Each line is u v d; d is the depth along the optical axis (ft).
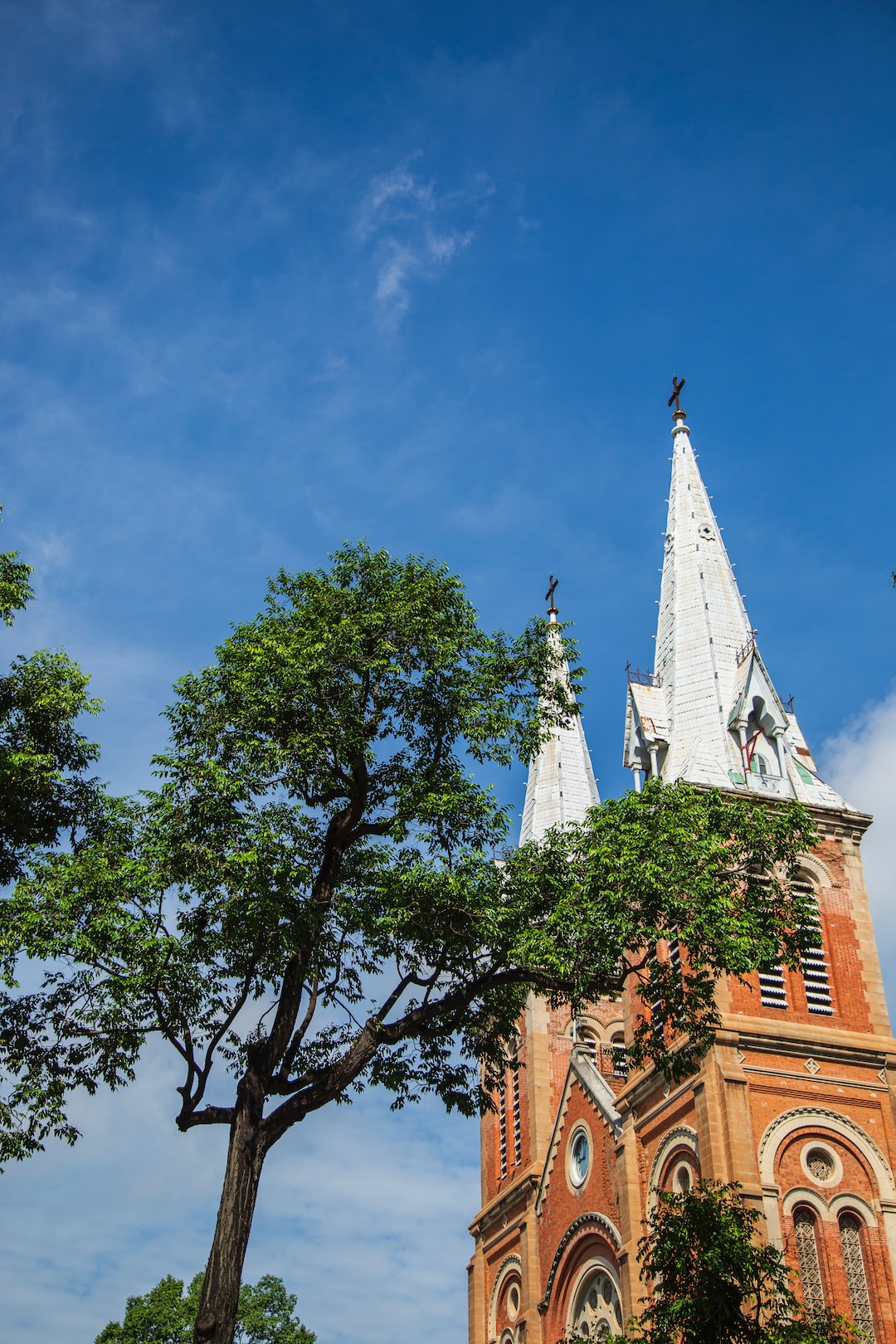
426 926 78.13
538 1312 154.71
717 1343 84.02
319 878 82.07
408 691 86.02
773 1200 118.21
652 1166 131.85
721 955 80.28
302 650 83.30
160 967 73.10
